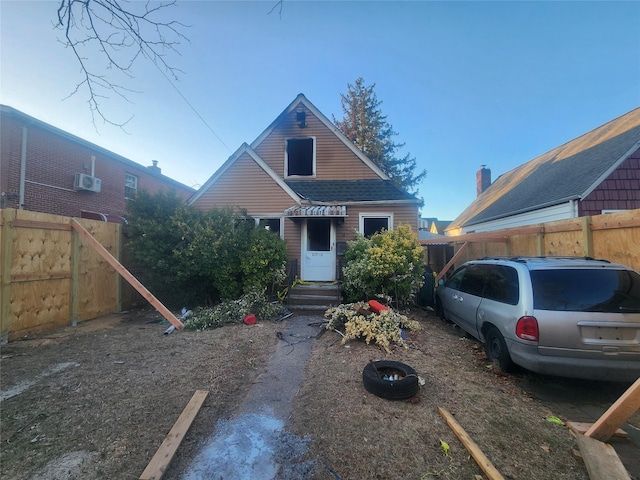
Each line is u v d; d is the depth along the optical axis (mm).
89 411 3230
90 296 7328
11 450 2623
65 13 3121
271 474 2410
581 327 3617
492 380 4145
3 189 10555
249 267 8078
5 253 5414
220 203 10344
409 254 8117
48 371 4219
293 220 10188
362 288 8094
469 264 6281
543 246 6734
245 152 10406
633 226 4711
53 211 12250
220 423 3105
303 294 8594
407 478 2361
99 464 2469
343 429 2951
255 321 6855
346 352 5020
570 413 3393
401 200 10617
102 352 4980
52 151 12266
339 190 11344
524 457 2594
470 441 2713
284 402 3521
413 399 3463
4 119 10672
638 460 2621
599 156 10695
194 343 5449
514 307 4055
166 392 3652
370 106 27312
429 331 6379
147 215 8281
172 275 8156
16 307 5641
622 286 3785
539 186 13094
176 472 2430
